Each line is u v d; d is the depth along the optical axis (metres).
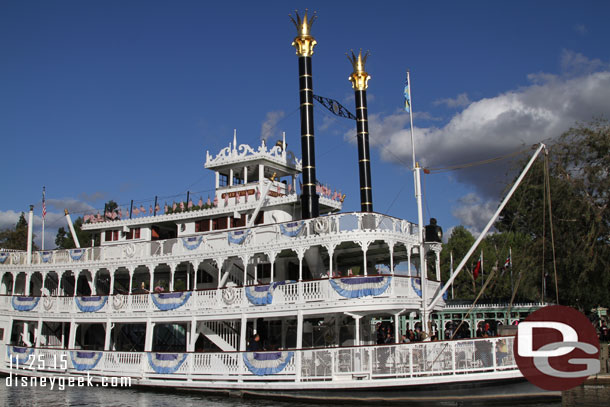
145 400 28.67
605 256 38.66
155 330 40.59
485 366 24.69
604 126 40.91
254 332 31.84
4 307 39.69
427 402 24.94
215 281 36.03
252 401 27.95
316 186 34.88
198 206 38.25
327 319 32.09
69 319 36.69
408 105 33.47
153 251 35.03
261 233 31.52
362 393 25.91
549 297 47.91
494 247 69.19
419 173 32.28
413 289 29.34
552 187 40.72
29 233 40.56
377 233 28.70
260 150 36.09
